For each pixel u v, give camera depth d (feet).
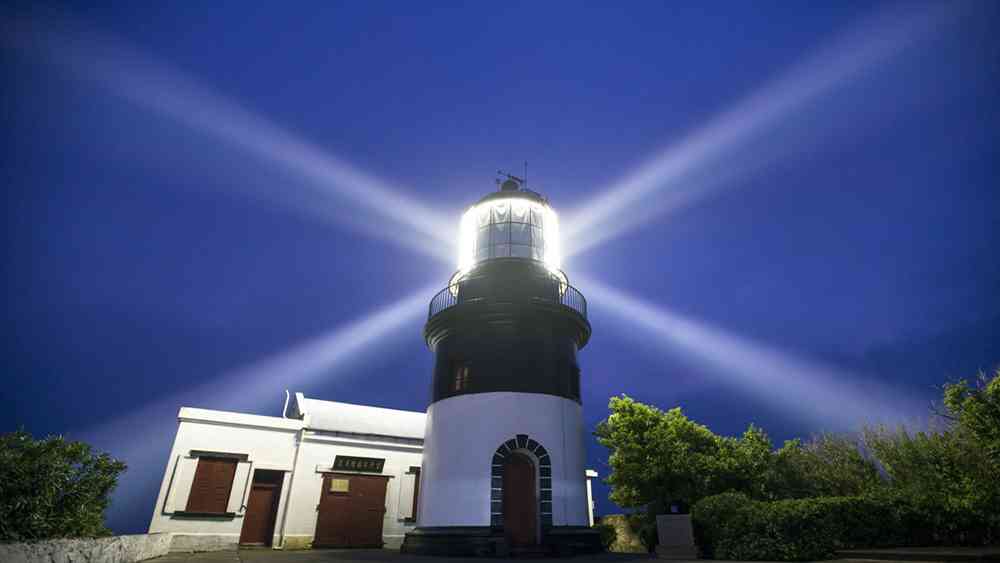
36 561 19.76
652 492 50.14
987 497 40.29
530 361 45.60
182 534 53.62
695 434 52.80
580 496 43.73
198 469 56.65
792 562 32.35
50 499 26.50
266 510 59.16
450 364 47.70
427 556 40.14
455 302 51.98
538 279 50.03
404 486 65.57
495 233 53.36
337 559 37.86
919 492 42.27
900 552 32.35
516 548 40.09
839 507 36.91
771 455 54.44
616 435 52.65
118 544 28.99
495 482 41.04
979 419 42.16
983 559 28.60
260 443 60.54
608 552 47.16
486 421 43.09
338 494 61.93
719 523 37.06
